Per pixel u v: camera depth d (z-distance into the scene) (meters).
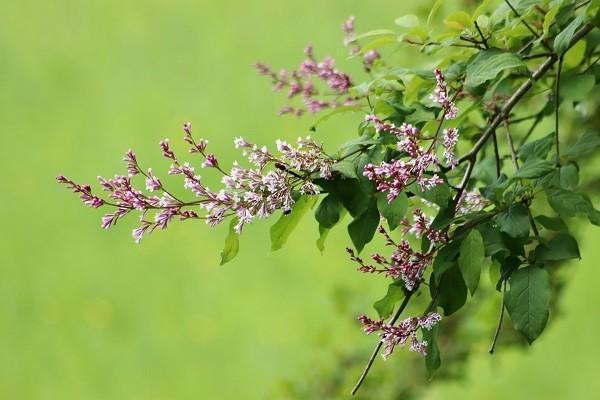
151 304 14.95
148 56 19.91
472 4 5.76
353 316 7.29
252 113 17.59
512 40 4.23
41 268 15.77
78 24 21.08
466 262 3.38
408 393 6.76
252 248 14.77
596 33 4.41
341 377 7.02
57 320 15.05
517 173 3.57
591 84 4.22
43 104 19.28
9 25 21.42
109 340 14.55
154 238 15.70
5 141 18.39
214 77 18.84
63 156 17.88
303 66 4.51
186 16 20.48
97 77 19.66
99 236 16.16
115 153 17.70
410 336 3.50
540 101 5.89
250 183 3.38
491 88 4.26
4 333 14.97
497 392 12.39
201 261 15.23
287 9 19.61
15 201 17.12
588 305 13.09
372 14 18.83
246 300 14.41
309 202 3.50
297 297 14.23
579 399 12.47
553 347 12.80
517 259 3.48
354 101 4.47
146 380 14.05
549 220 3.73
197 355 13.91
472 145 4.45
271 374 13.27
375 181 3.45
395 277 3.55
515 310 3.39
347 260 14.02
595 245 13.34
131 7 21.31
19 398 14.03
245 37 19.52
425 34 4.05
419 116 3.69
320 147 3.42
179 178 16.22
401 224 3.74
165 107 18.47
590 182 5.95
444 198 3.43
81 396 14.07
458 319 6.59
